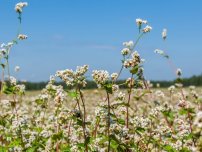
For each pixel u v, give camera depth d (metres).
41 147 11.16
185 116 14.22
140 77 11.34
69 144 11.73
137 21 11.45
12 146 11.26
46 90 14.15
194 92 14.16
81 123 9.27
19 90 12.96
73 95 9.10
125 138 10.06
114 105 9.63
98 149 10.05
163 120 14.44
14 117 13.98
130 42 11.25
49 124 14.65
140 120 12.07
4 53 12.81
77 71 9.12
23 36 12.90
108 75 9.24
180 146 10.77
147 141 11.72
